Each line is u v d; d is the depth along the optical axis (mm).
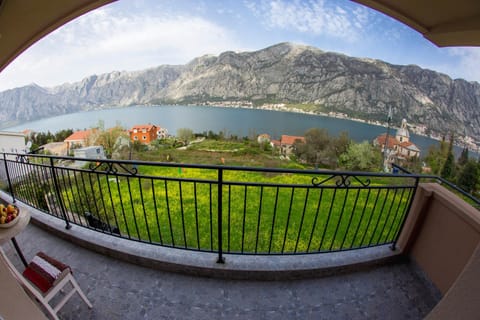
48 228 2467
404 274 2010
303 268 1929
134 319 1640
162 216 7891
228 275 1939
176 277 1954
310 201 9375
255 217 7848
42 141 20531
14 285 1074
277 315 1681
